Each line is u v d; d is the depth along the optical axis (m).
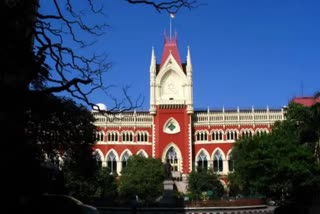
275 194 72.75
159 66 139.38
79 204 28.94
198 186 111.31
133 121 134.62
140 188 103.25
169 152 131.25
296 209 46.47
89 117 55.19
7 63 20.12
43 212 27.03
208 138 133.62
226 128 133.75
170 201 73.00
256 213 72.69
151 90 134.00
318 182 66.19
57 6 22.78
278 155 70.31
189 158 129.88
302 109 71.62
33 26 21.70
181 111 132.75
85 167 60.44
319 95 64.06
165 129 132.00
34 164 25.03
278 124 81.81
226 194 114.62
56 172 51.75
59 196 28.53
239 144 89.38
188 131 131.38
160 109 132.88
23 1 20.94
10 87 20.09
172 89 134.62
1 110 20.02
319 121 66.12
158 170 105.75
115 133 133.88
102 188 99.44
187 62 136.25
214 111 135.50
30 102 22.06
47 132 43.53
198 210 71.00
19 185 21.05
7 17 20.30
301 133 70.75
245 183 86.44
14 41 20.45
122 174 110.56
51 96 32.94
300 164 68.00
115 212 67.88
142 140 134.25
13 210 20.45
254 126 133.12
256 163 71.19
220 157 132.62
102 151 132.50
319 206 48.12
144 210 69.31
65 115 46.91
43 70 23.09
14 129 20.28
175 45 138.62
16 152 20.45
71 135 51.72
